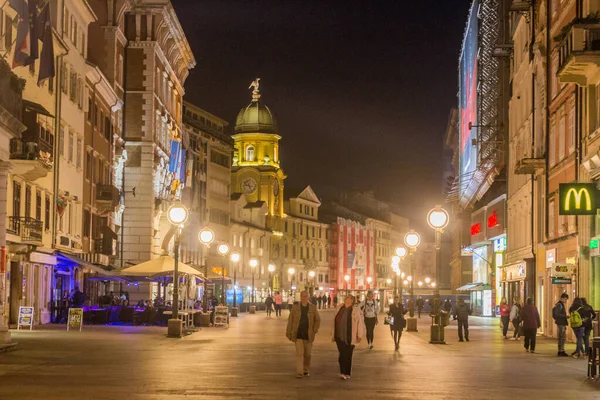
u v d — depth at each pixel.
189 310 49.44
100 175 59.31
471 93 79.06
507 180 64.25
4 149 28.42
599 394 18.53
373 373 22.91
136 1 68.62
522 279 53.47
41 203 44.12
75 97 51.09
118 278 52.16
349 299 21.34
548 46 42.72
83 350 29.39
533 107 47.53
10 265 40.88
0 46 37.09
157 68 71.06
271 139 126.81
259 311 102.81
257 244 119.12
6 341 28.92
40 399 16.62
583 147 34.84
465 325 39.00
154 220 70.44
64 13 47.56
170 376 21.23
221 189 104.75
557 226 41.84
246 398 17.16
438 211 36.97
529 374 22.97
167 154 77.44
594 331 29.97
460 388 19.42
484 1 70.69
